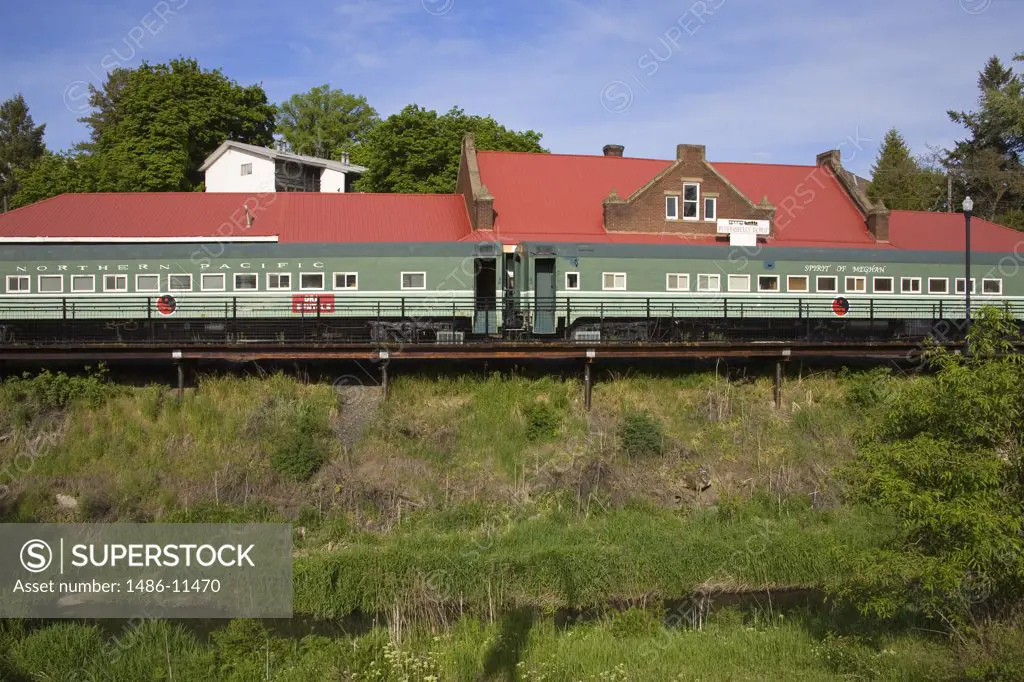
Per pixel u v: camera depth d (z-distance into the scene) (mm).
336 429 27141
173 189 52250
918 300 36438
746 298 34781
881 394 29922
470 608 20188
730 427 29391
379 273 32500
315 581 20281
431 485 25625
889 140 69875
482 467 26719
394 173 53656
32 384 27297
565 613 20359
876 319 35875
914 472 14758
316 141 75500
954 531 14375
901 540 15656
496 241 33625
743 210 37906
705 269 34438
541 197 38781
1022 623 14867
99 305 31641
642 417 28375
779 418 30047
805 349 30547
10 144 80500
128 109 55625
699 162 37625
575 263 33281
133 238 32906
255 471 25469
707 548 22422
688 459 27516
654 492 26172
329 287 32344
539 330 33281
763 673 16016
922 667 14750
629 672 16156
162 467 25578
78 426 26609
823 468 27531
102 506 24031
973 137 61438
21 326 31719
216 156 54656
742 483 26953
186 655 17094
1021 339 28625
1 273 31750
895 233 40875
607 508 25234
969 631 15344
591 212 38312
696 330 34094
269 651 16891
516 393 29328
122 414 27250
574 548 22031
